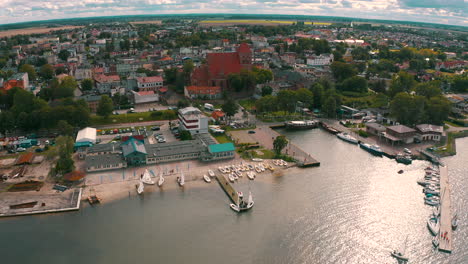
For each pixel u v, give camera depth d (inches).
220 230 4670.3
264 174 6304.1
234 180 6013.8
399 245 4436.5
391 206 5295.3
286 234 4616.1
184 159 6820.9
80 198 5378.9
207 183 5935.0
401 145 7751.0
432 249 4370.1
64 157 6018.7
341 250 4347.9
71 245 4367.6
